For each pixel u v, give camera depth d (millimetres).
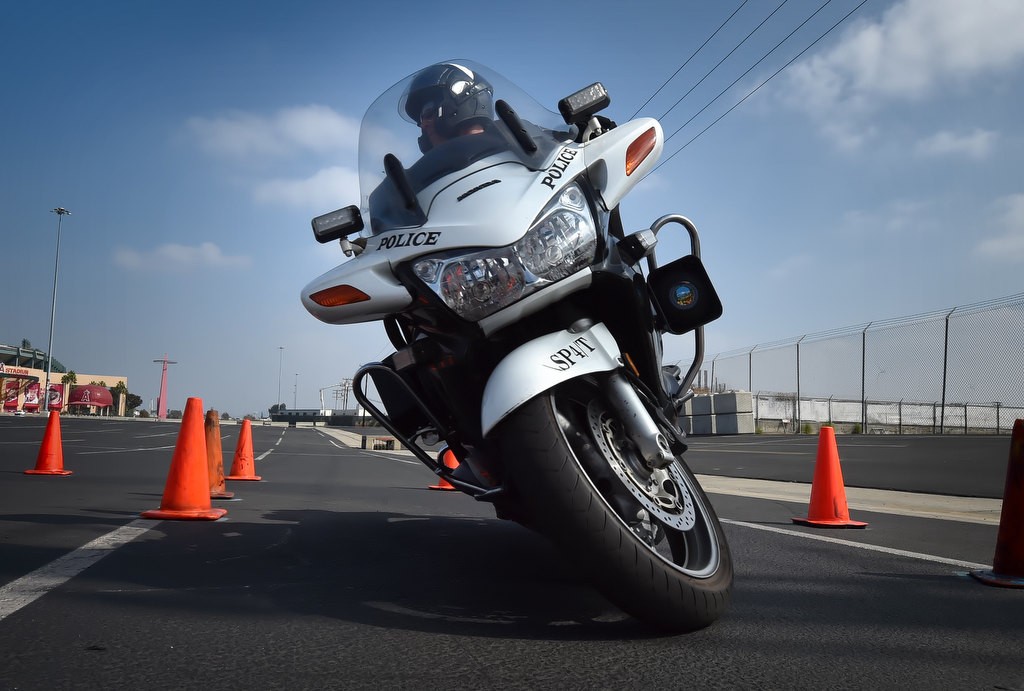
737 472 12344
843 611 2846
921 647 2383
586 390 2688
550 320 2701
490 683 1998
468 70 3168
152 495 6578
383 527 4926
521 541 4363
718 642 2396
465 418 2738
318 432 52094
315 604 2846
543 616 2691
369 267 2680
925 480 9914
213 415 6711
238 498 6699
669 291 3035
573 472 2318
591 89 2984
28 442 15812
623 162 2941
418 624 2576
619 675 2072
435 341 2729
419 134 3115
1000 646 2406
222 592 3018
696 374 3336
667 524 2605
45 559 3600
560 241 2623
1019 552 3428
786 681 2049
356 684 1979
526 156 2904
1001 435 20266
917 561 3977
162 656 2188
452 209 2711
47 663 2098
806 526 5453
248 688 1938
